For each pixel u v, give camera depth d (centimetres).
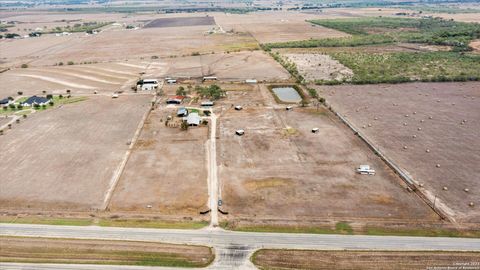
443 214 5806
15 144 8381
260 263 4856
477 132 8719
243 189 6562
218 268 4775
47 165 7438
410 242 5203
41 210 6019
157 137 8719
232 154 7844
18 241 5275
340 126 9244
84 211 5994
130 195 6425
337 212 5900
